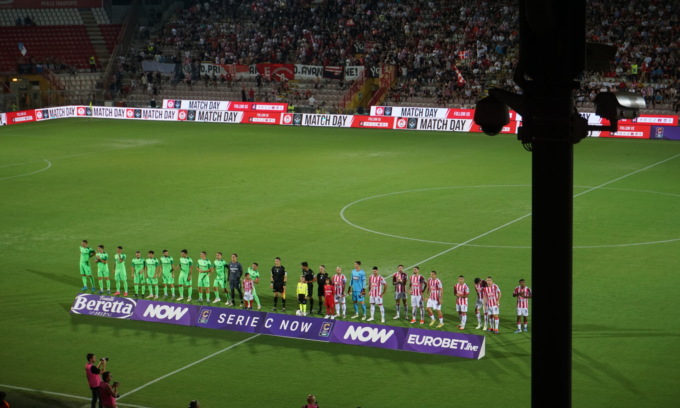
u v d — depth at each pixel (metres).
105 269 31.17
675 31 73.06
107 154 60.72
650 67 71.12
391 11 84.25
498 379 22.62
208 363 24.31
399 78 77.50
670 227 38.31
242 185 49.41
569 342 7.74
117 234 38.91
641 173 50.75
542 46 7.71
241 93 81.31
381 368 23.67
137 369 23.97
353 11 85.88
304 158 58.09
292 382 22.81
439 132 69.06
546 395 7.77
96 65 88.44
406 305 27.88
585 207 42.56
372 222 40.34
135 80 85.38
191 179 51.38
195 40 88.94
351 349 25.19
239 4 91.75
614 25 75.12
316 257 34.72
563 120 7.65
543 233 7.69
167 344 25.94
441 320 26.92
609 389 21.66
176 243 37.19
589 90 69.25
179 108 79.88
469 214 41.59
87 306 28.91
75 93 84.69
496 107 8.87
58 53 87.38
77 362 24.59
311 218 41.31
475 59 76.69
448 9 82.25
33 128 74.00
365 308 28.11
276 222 40.62
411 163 55.69
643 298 28.83
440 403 21.19
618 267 32.47
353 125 72.88
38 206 44.88
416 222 40.22
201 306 27.70
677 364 23.17
